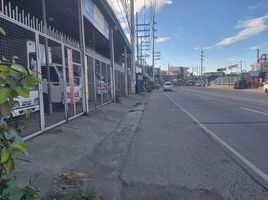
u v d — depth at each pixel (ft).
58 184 19.24
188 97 124.26
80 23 46.88
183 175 21.16
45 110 36.60
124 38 104.06
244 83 234.79
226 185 19.20
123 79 111.04
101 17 67.21
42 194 17.26
